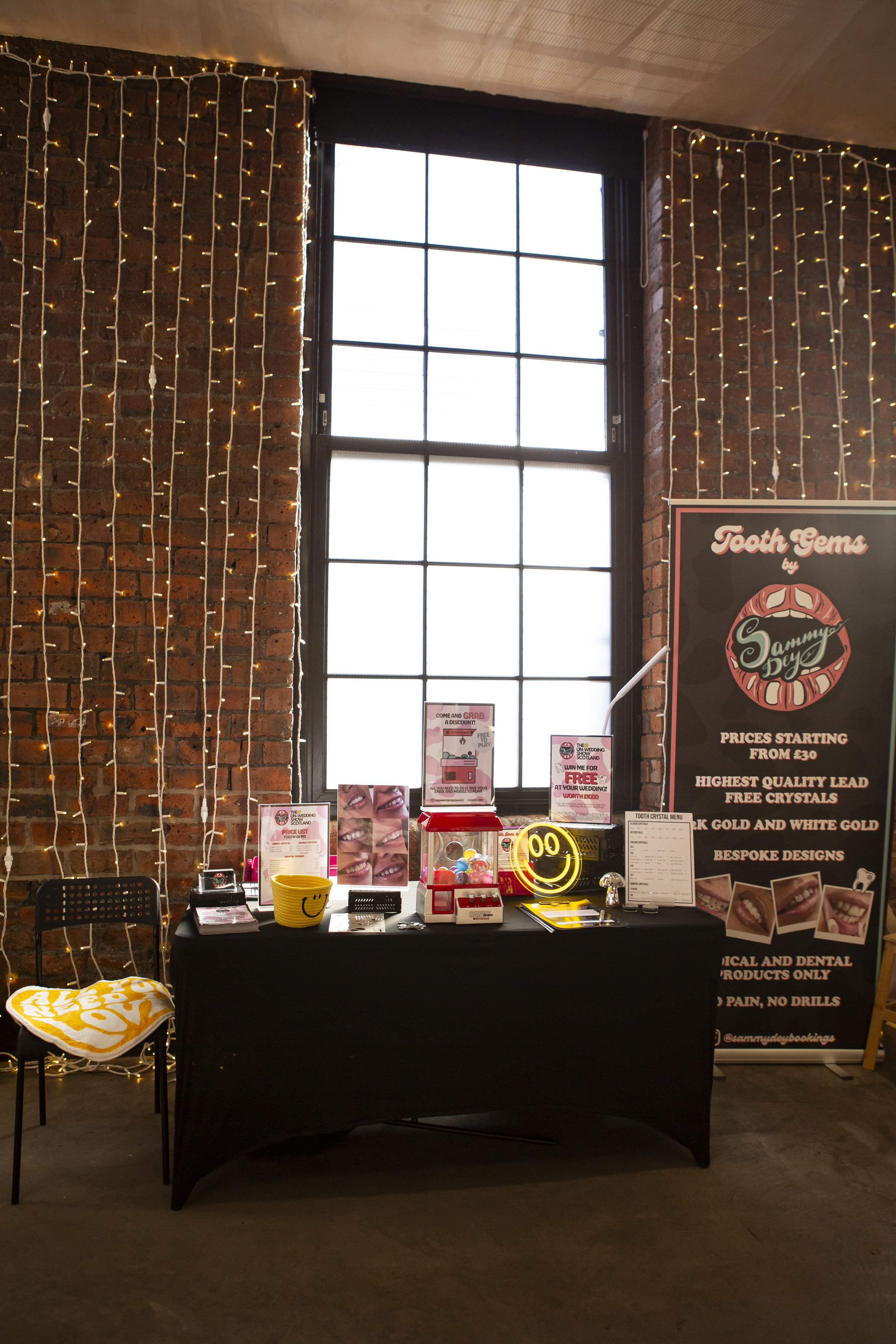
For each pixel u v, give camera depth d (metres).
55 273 2.91
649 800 3.35
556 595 3.39
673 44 2.90
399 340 3.31
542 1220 2.05
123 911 2.57
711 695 2.89
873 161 3.51
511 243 3.42
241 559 2.98
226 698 2.96
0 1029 2.79
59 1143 2.36
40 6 2.75
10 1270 1.84
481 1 2.71
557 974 2.27
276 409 3.02
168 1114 2.46
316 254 3.24
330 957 2.17
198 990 2.12
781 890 2.89
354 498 3.25
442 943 2.23
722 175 3.37
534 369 3.42
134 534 2.92
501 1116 2.57
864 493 3.43
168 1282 1.82
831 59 2.97
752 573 2.92
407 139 3.25
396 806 2.56
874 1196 2.16
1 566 2.85
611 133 3.42
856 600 2.93
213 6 2.74
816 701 2.92
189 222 2.99
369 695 3.24
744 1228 2.03
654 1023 2.31
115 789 2.89
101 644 2.89
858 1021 2.90
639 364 3.46
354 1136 2.45
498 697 3.34
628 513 3.44
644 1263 1.90
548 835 2.64
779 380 3.38
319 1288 1.81
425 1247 1.95
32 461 2.88
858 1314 1.75
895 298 3.50
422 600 3.29
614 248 3.49
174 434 2.95
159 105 2.98
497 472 3.36
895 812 2.92
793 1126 2.50
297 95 3.06
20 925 2.83
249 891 2.58
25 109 2.91
